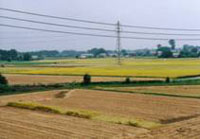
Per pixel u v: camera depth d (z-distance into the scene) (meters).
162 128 23.50
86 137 21.03
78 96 41.78
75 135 21.53
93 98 39.72
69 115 28.70
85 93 44.47
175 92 44.62
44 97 41.72
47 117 27.78
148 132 22.33
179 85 53.69
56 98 40.66
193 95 41.28
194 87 50.88
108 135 21.53
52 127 23.89
